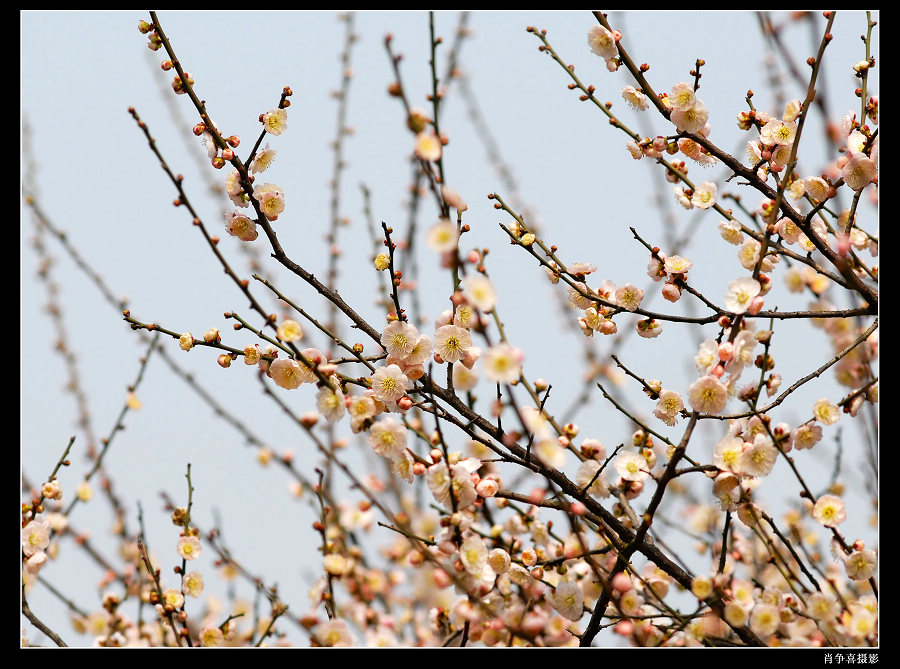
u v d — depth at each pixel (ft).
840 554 12.91
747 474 12.80
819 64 13.96
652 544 13.85
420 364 13.09
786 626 13.05
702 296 14.14
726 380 12.50
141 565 17.78
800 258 14.98
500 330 12.74
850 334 16.67
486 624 13.38
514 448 13.51
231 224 13.64
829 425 12.92
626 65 14.79
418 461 12.96
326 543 13.84
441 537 12.63
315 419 13.48
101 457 17.84
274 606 14.29
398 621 16.87
